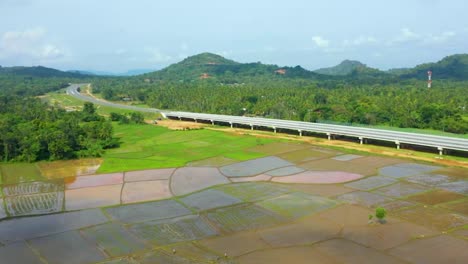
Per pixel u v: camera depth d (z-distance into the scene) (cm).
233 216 5347
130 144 11088
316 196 6044
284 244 4431
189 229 4953
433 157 8069
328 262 3984
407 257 4047
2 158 9244
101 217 5475
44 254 4378
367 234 4622
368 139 10006
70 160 9238
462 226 4762
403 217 5088
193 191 6575
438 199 5700
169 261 4112
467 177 6694
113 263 4116
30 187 7094
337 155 8775
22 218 5522
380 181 6681
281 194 6225
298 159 8575
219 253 4259
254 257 4138
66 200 6278
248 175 7469
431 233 4597
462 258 3994
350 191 6228
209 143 10762
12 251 4475
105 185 7069
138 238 4728
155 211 5653
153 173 7800
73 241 4697
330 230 4769
